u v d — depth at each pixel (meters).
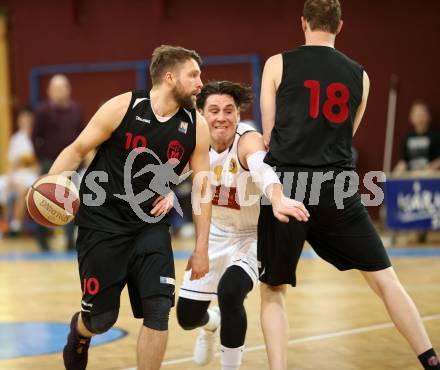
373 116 25.06
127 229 7.46
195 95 7.48
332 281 15.38
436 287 14.12
